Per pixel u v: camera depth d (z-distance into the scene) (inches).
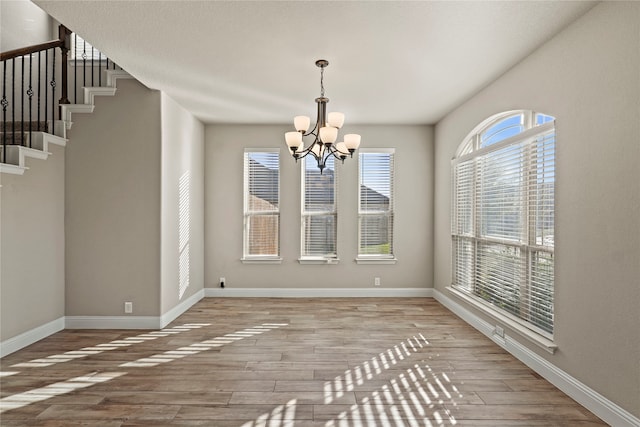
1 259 135.4
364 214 234.7
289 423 94.1
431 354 139.9
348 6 99.3
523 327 133.8
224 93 172.6
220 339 155.6
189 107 195.5
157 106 169.3
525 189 136.3
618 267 90.7
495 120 162.9
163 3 97.9
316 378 119.4
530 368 127.4
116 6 99.3
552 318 121.6
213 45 123.0
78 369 124.8
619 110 90.5
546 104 119.6
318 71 145.2
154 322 169.3
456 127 195.8
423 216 234.5
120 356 136.3
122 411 98.7
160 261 169.5
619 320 90.4
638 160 85.2
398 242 234.1
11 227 139.6
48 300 159.0
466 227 189.0
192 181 210.4
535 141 131.5
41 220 154.8
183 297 197.9
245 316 189.6
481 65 138.3
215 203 232.2
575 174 106.2
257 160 234.4
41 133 153.9
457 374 122.7
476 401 105.3
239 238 232.5
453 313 196.7
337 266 234.1
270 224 234.7
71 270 169.2
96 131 168.7
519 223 140.6
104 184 169.2
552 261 122.0
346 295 233.3
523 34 114.3
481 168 171.0
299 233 233.3
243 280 233.3
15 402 102.9
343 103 187.6
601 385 96.0
